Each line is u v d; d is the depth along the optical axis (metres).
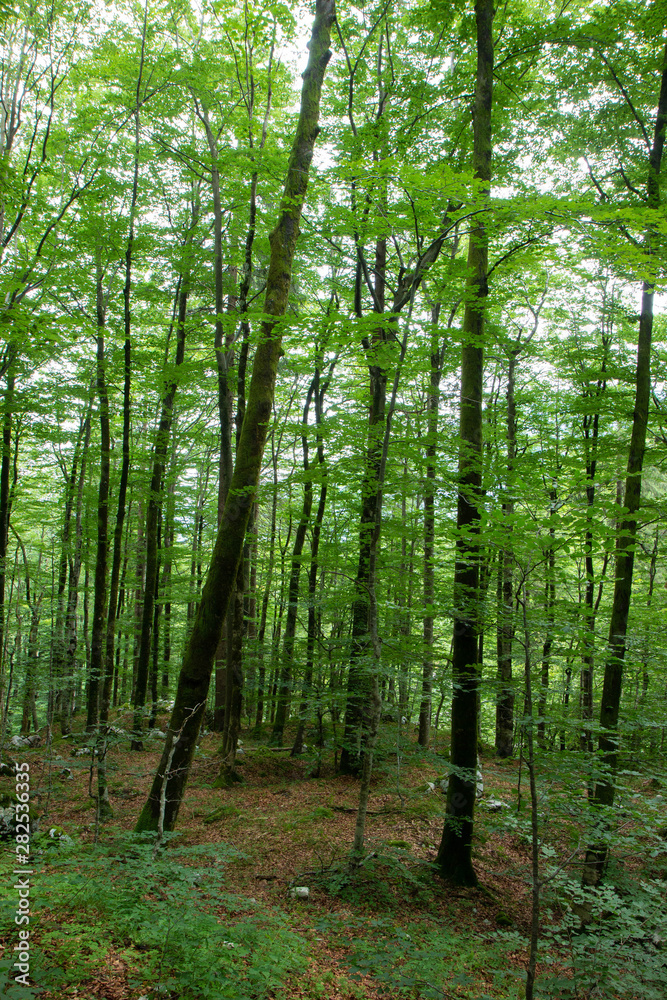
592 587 10.84
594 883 6.19
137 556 18.03
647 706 9.21
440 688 7.37
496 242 9.67
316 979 4.48
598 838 4.67
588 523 4.82
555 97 9.75
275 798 9.91
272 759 12.02
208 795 9.94
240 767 11.38
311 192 7.22
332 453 10.10
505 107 9.63
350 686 10.21
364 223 6.27
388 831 8.59
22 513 17.98
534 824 4.11
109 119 10.37
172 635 18.44
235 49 9.89
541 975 5.29
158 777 6.56
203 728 15.80
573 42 8.28
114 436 17.62
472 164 8.28
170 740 6.62
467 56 9.59
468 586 6.93
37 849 6.08
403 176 5.07
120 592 17.58
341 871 6.95
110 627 10.20
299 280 13.20
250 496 6.88
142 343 12.41
